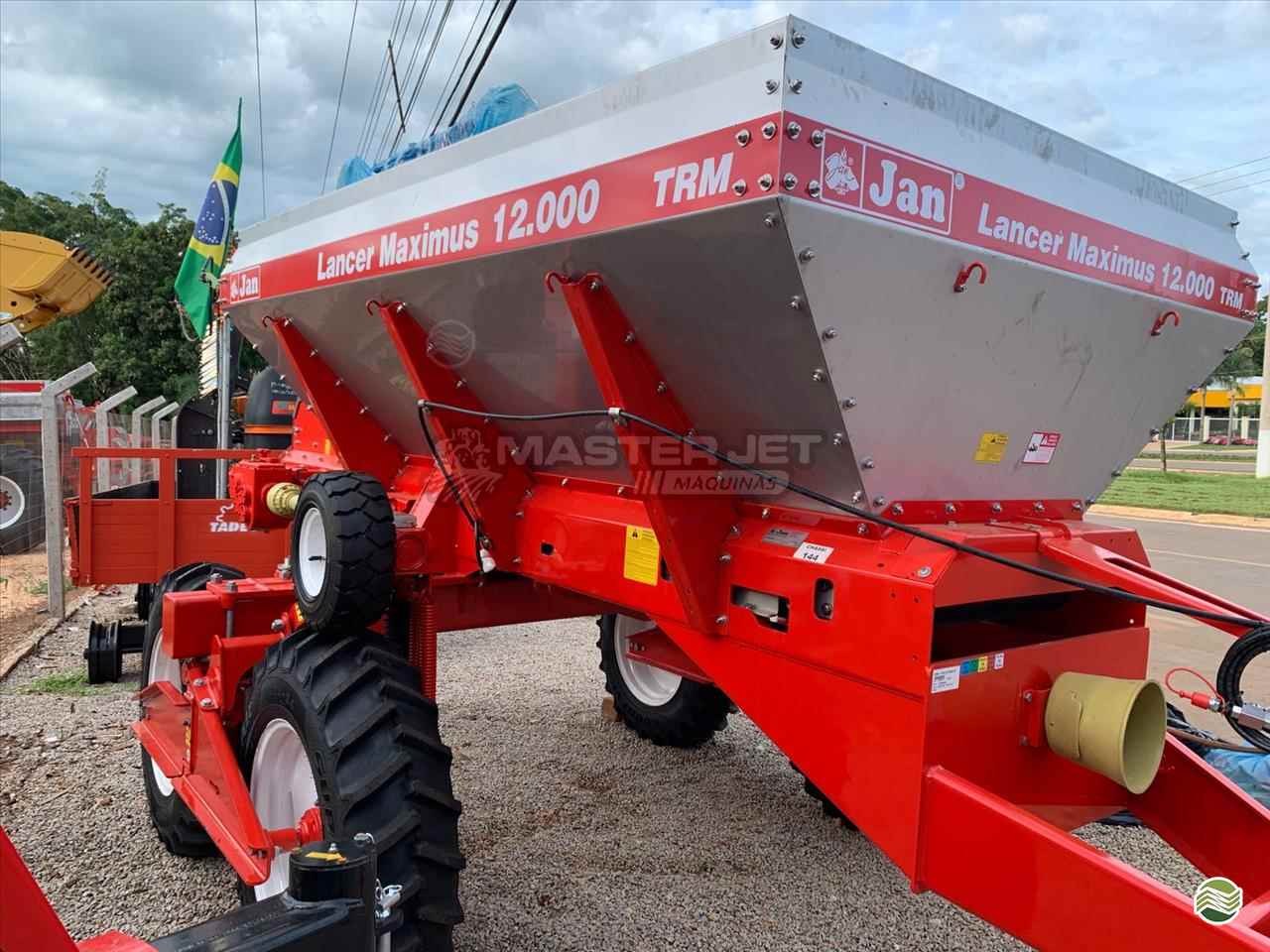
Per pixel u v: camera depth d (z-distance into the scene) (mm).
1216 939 1544
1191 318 2787
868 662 2137
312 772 2525
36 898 1308
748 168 1760
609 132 2121
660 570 2668
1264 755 3217
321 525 2910
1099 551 2439
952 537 2156
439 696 5547
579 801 4035
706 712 4469
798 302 1877
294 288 3557
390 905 1666
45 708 5176
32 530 10891
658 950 2898
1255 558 11469
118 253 27922
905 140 1942
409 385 3449
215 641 3109
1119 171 2582
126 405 28125
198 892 3211
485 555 3230
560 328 2510
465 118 3068
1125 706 2107
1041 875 1795
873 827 2145
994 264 2135
